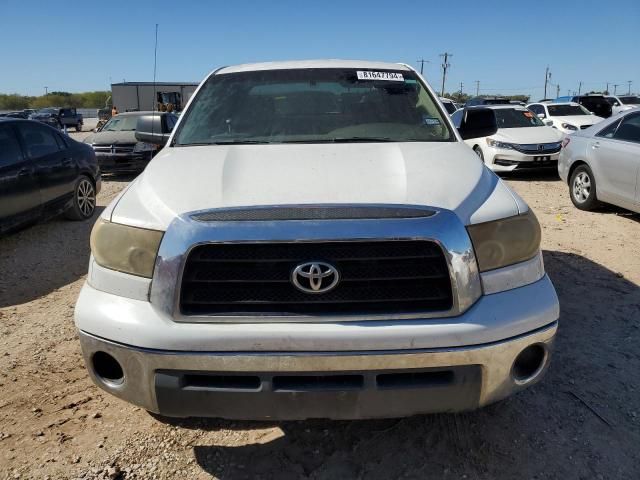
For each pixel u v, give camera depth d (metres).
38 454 2.56
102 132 12.35
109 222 2.31
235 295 2.08
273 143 3.23
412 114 3.51
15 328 3.99
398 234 2.06
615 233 6.30
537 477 2.39
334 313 2.05
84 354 2.25
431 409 2.11
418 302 2.08
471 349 2.05
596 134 7.40
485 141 11.02
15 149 6.11
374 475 2.42
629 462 2.47
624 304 4.19
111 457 2.54
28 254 5.96
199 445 2.63
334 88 3.67
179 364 2.05
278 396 2.05
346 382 2.06
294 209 2.12
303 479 2.40
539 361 2.27
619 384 3.09
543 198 8.65
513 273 2.21
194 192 2.31
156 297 2.10
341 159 2.73
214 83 3.79
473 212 2.23
